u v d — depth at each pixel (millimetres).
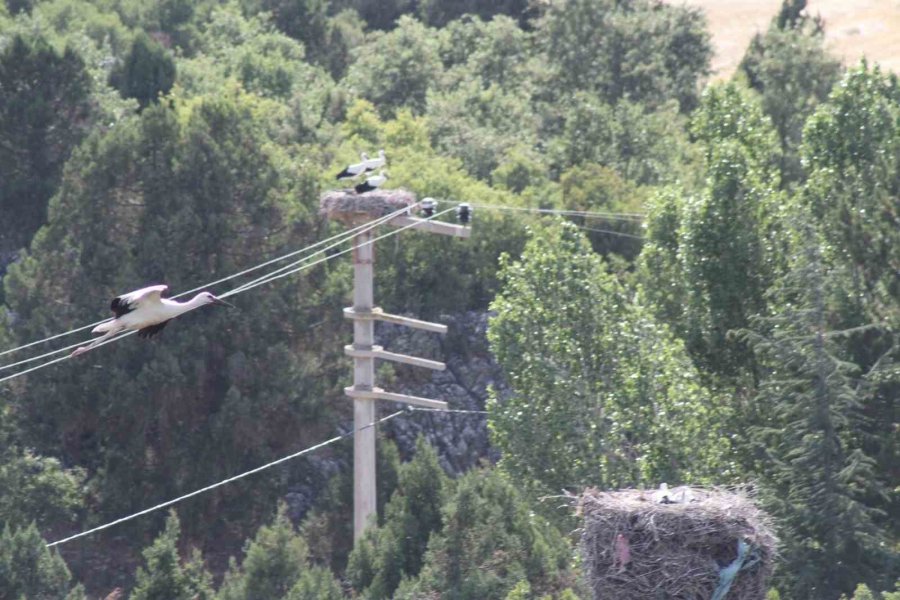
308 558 130125
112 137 156875
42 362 145500
